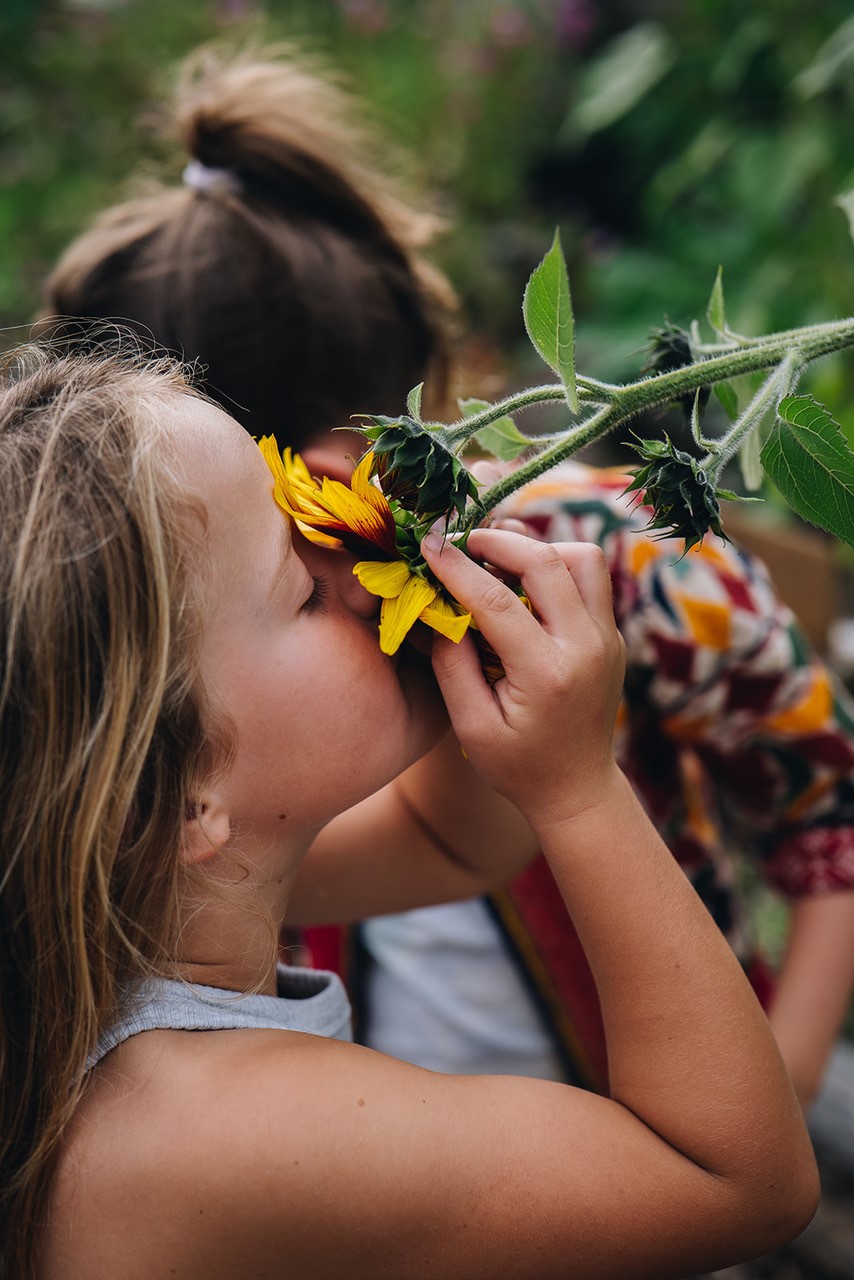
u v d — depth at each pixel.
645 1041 0.68
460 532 0.67
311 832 0.71
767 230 2.39
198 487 0.65
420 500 0.62
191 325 0.92
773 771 0.99
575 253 3.15
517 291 3.05
